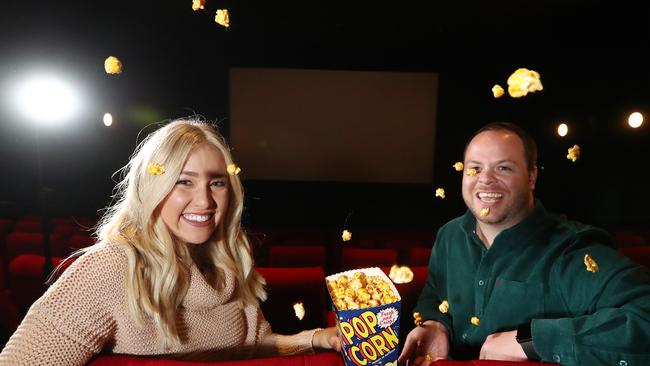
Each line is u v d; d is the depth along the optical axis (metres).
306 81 9.04
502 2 6.51
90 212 7.26
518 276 1.23
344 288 1.06
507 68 8.65
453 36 8.11
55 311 0.90
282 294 1.91
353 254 3.21
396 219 9.24
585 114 8.34
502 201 1.21
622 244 4.16
